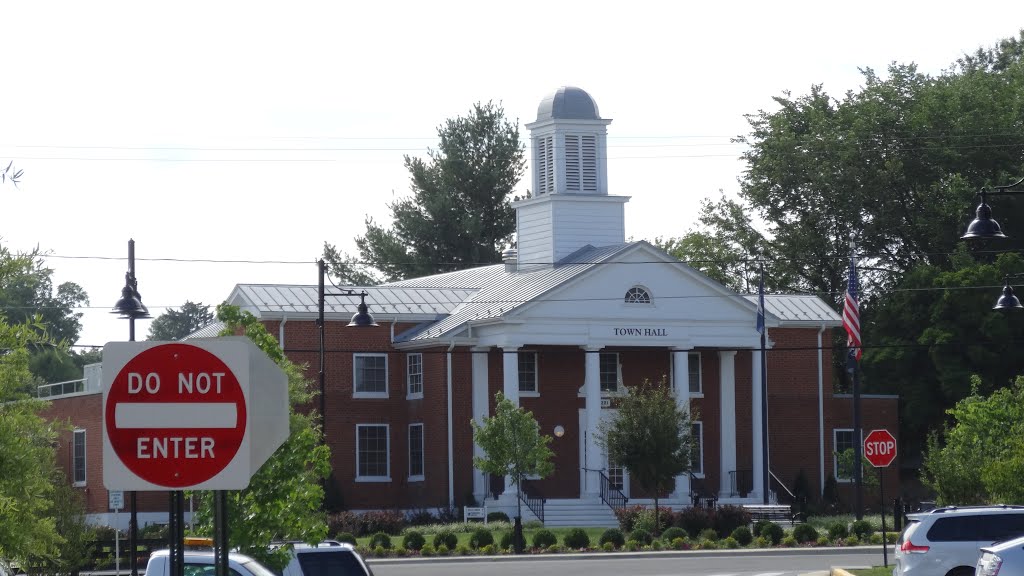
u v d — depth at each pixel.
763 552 45.66
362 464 62.06
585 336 60.69
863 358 76.38
